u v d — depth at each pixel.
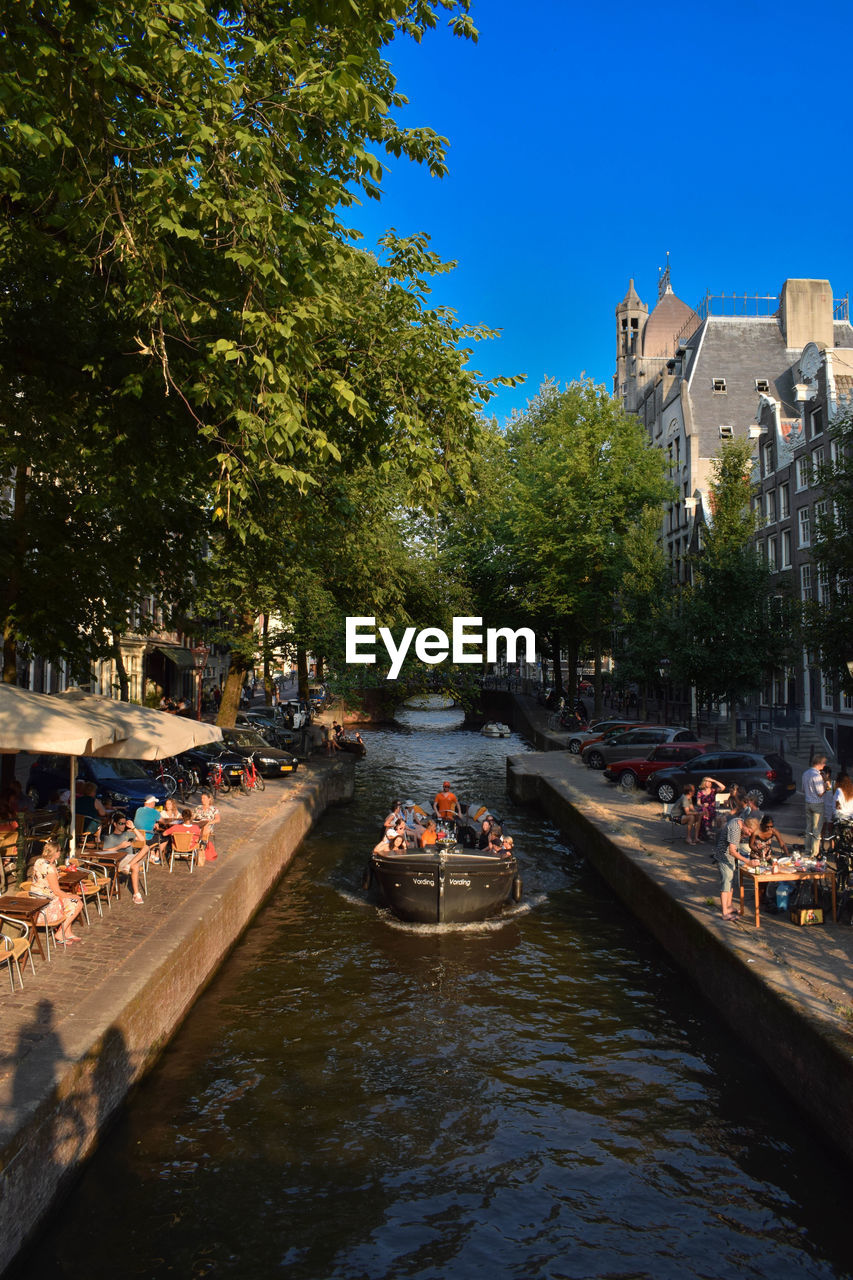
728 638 30.47
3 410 12.55
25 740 10.75
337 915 16.88
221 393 8.65
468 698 35.16
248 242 7.81
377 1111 9.45
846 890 12.58
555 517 44.28
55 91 7.21
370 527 24.75
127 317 9.81
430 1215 7.70
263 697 63.72
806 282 61.22
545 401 51.25
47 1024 8.47
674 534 58.19
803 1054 9.12
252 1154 8.54
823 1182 8.27
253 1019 11.78
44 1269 6.79
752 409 59.06
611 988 13.20
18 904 9.95
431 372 11.24
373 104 7.74
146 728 13.77
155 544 15.30
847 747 31.92
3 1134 6.47
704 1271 7.05
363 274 11.63
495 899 16.69
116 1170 8.15
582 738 37.25
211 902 13.23
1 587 15.35
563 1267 7.10
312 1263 7.04
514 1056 10.88
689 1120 9.38
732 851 12.71
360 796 31.83
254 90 7.66
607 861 19.17
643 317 108.88
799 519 37.38
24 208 9.39
